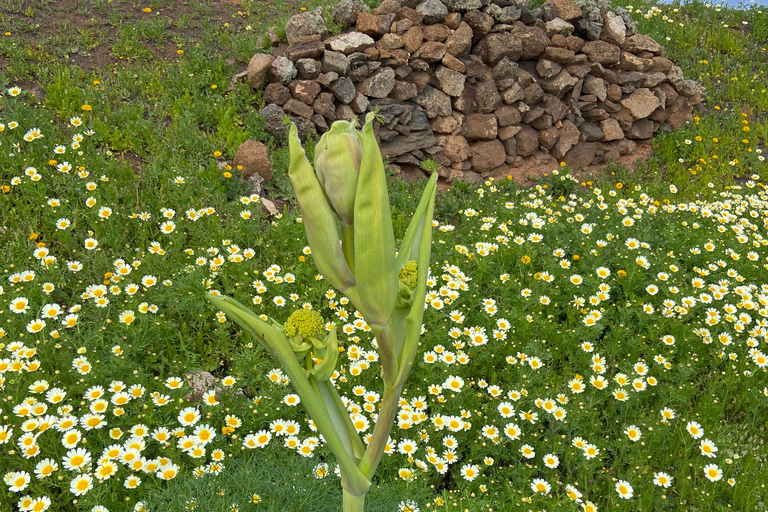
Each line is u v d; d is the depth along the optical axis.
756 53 11.72
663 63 9.16
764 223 7.18
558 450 3.55
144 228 5.02
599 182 8.45
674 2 12.90
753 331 4.74
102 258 4.54
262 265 4.99
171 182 5.47
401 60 7.46
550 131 8.42
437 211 6.95
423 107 7.68
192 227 5.11
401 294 1.32
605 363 4.41
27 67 6.86
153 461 2.96
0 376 3.28
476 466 3.32
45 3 8.45
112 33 8.16
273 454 3.15
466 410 3.74
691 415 3.96
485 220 6.23
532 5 8.85
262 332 1.31
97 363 3.48
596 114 8.78
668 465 3.64
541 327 4.59
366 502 2.86
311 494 2.89
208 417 3.30
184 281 4.23
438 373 3.96
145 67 7.52
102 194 5.20
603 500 3.44
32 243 4.67
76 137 5.70
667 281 5.30
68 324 3.79
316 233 1.19
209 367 3.90
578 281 5.09
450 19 7.69
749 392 4.14
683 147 9.17
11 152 5.41
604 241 5.74
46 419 3.04
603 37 8.89
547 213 6.57
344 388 3.76
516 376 4.15
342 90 7.13
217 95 7.11
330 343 1.34
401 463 3.34
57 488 2.99
